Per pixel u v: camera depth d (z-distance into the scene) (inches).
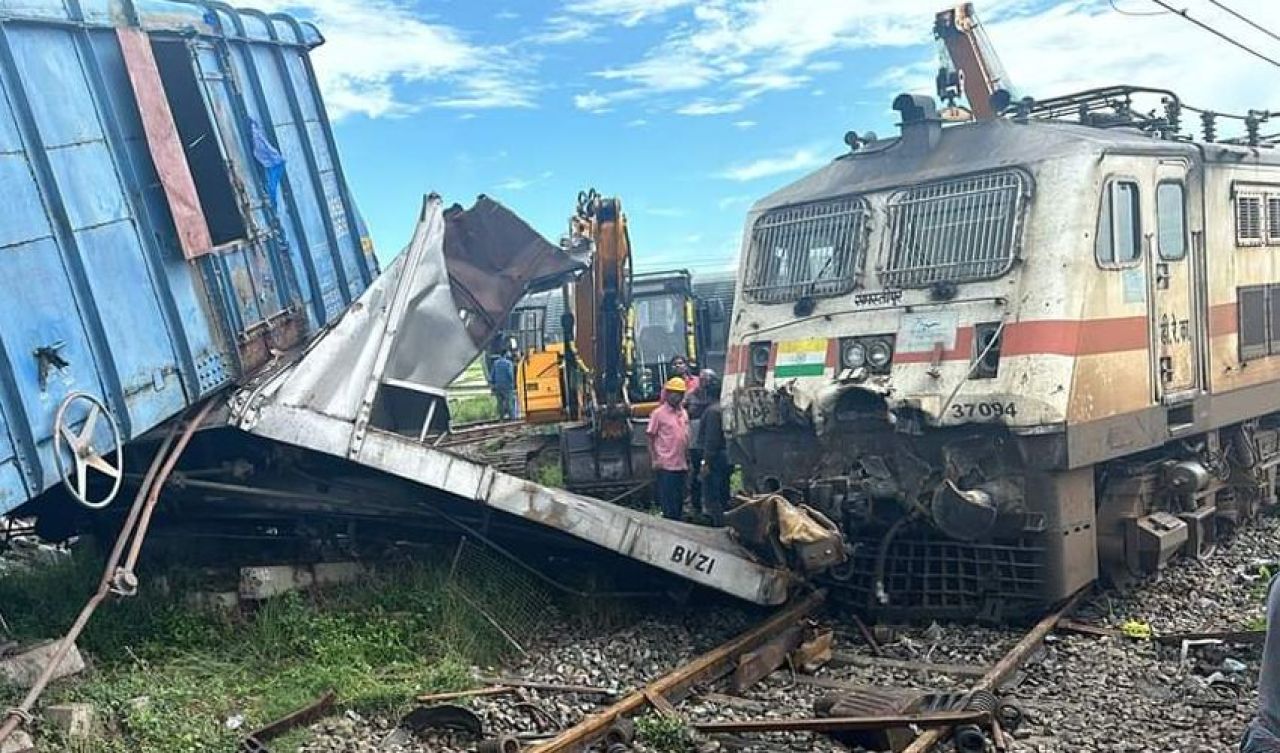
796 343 372.5
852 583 360.8
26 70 263.6
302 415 314.2
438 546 360.5
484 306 470.9
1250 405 423.5
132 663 297.9
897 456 347.9
